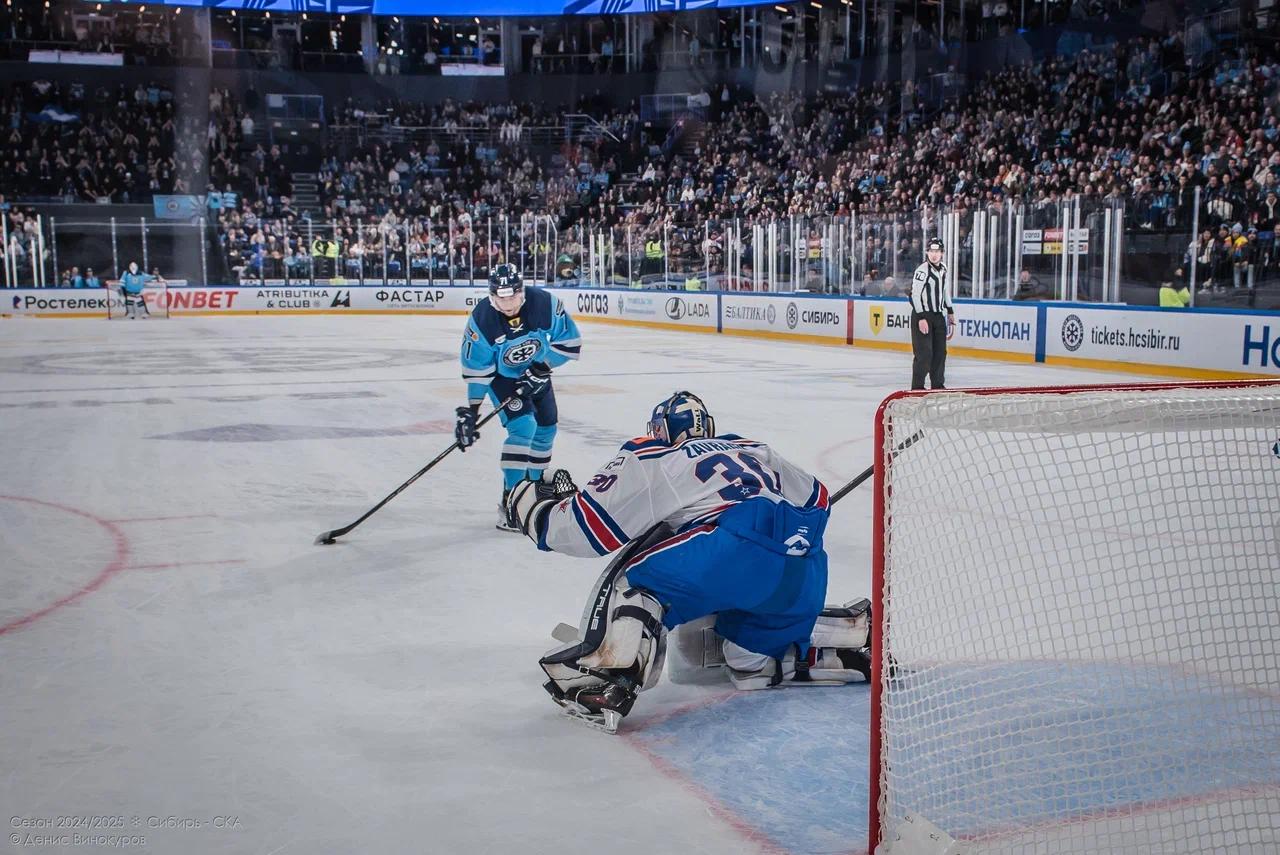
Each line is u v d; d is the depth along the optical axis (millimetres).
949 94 28344
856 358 16922
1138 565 4406
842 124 29344
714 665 3576
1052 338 15773
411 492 6746
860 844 2543
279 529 5762
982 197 22547
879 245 19641
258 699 3432
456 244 31516
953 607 3787
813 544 3318
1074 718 3035
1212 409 2652
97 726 3215
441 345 19469
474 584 4727
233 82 34531
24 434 9156
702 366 15516
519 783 2854
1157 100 21500
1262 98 19812
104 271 31625
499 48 36250
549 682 3281
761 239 22359
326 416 10211
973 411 2551
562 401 11406
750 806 2727
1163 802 2600
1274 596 3975
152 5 32750
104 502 6449
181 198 31875
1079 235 16188
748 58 33844
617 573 3244
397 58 36000
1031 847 2391
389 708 3363
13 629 4109
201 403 11211
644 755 3025
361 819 2654
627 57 35500
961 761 2768
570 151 35438
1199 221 15047
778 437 8977
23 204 30719
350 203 33656
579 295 28234
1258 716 3064
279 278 31172
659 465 3223
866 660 3555
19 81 32375
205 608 4383
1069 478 5957
